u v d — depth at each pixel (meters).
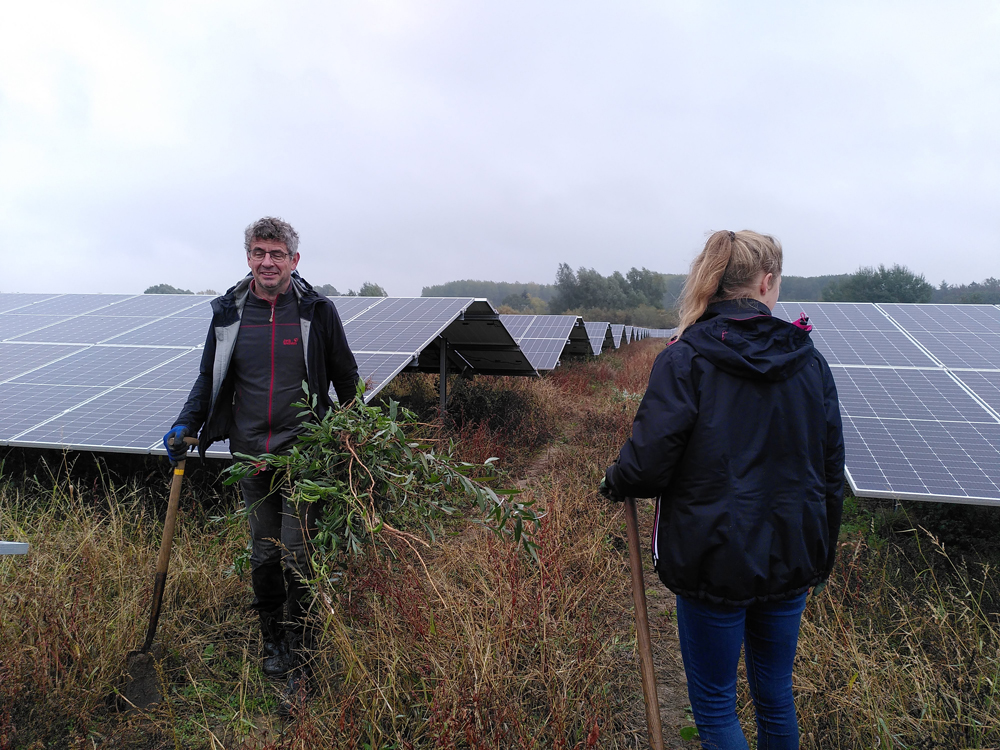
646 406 2.00
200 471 5.00
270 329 2.99
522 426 8.10
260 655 3.15
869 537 4.43
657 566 2.10
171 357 6.27
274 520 3.05
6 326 7.75
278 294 3.01
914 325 6.82
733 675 2.08
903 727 2.55
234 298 3.02
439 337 8.26
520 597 3.16
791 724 2.11
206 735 2.62
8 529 3.90
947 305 7.41
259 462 2.77
